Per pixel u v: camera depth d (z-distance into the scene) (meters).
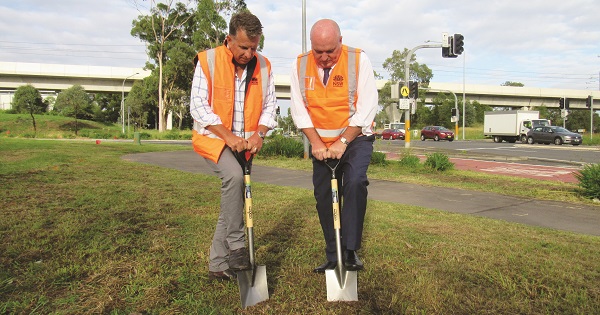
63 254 3.38
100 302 2.54
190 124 66.81
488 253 3.64
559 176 10.84
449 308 2.58
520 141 34.72
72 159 11.09
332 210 3.02
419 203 6.30
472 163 14.74
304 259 3.40
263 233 4.17
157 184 7.24
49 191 6.14
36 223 4.24
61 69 56.06
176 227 4.31
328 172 3.00
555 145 28.77
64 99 57.06
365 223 4.72
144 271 3.02
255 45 2.70
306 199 6.12
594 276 3.17
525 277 3.10
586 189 7.02
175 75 46.78
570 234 4.45
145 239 3.87
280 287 2.85
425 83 64.25
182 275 3.01
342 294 2.66
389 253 3.61
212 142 2.79
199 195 6.18
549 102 70.00
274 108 3.05
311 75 2.90
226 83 2.80
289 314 2.48
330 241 3.08
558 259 3.54
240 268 2.58
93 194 6.00
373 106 2.85
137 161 11.93
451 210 5.80
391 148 22.17
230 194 2.75
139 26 45.44
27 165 9.34
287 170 10.61
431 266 3.32
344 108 2.88
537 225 4.98
